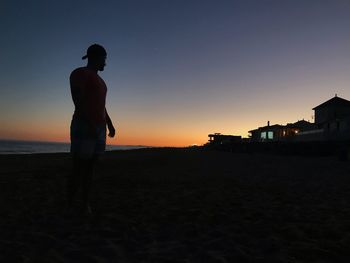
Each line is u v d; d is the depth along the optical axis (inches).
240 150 1513.3
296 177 396.5
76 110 153.4
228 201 218.8
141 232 140.6
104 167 562.9
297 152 1155.3
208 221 160.4
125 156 1027.9
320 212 183.0
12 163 636.1
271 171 490.6
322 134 1386.6
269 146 1321.4
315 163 695.1
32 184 303.9
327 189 283.9
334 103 1579.7
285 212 182.9
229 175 417.1
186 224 153.7
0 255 109.3
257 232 141.6
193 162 748.0
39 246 119.2
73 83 152.5
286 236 136.2
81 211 172.4
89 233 136.9
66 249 115.9
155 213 177.9
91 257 108.1
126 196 237.1
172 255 112.1
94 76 158.1
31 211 179.0
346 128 1243.8
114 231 139.9
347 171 489.1
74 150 155.6
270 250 119.0
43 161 706.8
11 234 134.3
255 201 219.8
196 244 124.9
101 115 158.6
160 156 1045.8
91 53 163.8
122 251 115.5
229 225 153.1
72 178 168.7
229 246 122.2
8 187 282.2
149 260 106.8
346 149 741.9
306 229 145.9
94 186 294.8
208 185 308.7
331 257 112.3
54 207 190.4
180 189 279.0
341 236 135.9
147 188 284.2
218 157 1030.4
